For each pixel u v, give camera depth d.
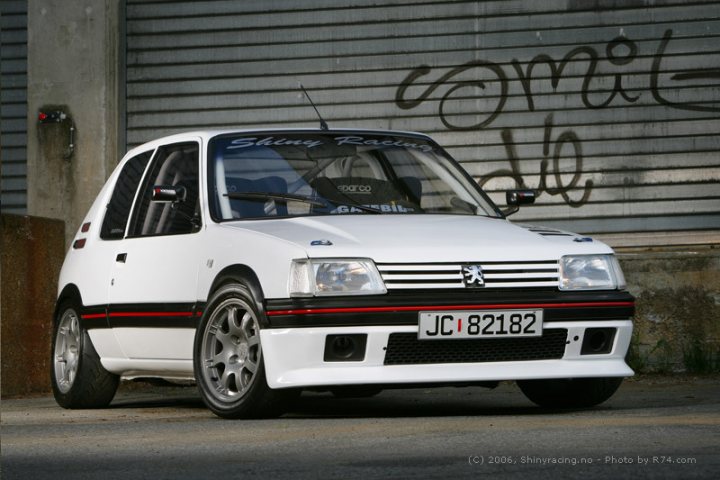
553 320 6.15
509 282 6.15
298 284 5.98
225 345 6.44
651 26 11.95
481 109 12.20
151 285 7.17
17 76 13.10
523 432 5.10
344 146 7.39
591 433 5.02
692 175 11.84
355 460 4.32
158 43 12.79
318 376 5.91
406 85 12.34
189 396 9.59
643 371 10.66
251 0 12.64
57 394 8.23
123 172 8.21
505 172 12.13
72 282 8.16
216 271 6.55
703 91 11.87
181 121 12.73
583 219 11.99
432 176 7.43
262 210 6.84
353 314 5.92
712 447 4.52
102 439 5.31
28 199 12.95
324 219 6.62
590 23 12.04
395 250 6.06
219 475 4.06
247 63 12.64
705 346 10.70
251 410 6.20
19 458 4.69
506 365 6.11
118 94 12.84
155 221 7.44
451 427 5.39
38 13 12.95
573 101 12.05
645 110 11.94
